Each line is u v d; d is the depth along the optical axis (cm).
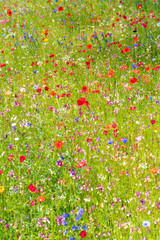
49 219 317
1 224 317
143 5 995
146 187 334
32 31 959
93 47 781
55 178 373
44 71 695
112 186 343
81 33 866
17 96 555
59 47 803
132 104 509
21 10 1189
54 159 401
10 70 716
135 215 305
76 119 457
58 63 714
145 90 540
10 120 506
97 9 1055
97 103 520
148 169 359
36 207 332
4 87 639
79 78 636
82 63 686
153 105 480
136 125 450
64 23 972
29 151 404
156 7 959
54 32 920
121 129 442
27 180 366
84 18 1004
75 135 443
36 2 1264
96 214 317
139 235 283
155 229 285
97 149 404
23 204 334
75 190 347
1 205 343
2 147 433
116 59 685
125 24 872
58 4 1167
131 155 385
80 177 352
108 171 366
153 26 813
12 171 366
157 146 397
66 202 335
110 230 296
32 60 761
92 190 338
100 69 657
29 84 637
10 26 1047
